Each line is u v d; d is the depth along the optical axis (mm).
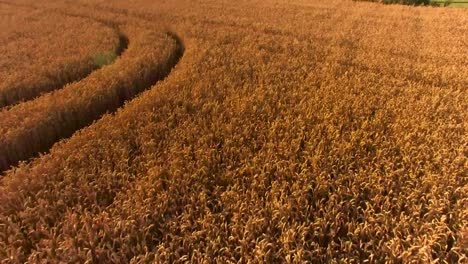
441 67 14477
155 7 26688
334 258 6301
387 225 6852
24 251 6680
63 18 24516
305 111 10844
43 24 22922
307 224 6980
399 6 28297
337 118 10672
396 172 8078
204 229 6840
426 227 6727
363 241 6746
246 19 22516
